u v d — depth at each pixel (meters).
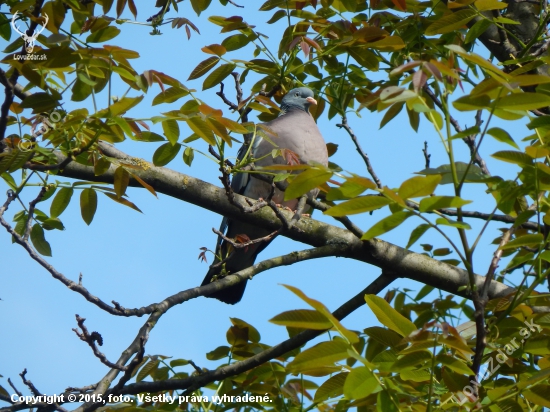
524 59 7.24
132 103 6.22
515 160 5.06
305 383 7.71
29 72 6.28
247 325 8.13
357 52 8.77
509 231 5.63
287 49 8.59
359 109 5.01
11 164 6.25
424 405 5.56
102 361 6.71
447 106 5.03
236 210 8.94
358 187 5.03
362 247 8.96
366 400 5.87
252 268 8.74
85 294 6.99
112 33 7.16
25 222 7.89
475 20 9.03
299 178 4.98
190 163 7.34
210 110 6.35
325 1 9.00
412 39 9.27
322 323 4.66
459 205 4.70
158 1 8.63
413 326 5.05
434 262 8.94
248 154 8.15
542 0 8.88
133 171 8.52
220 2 9.24
